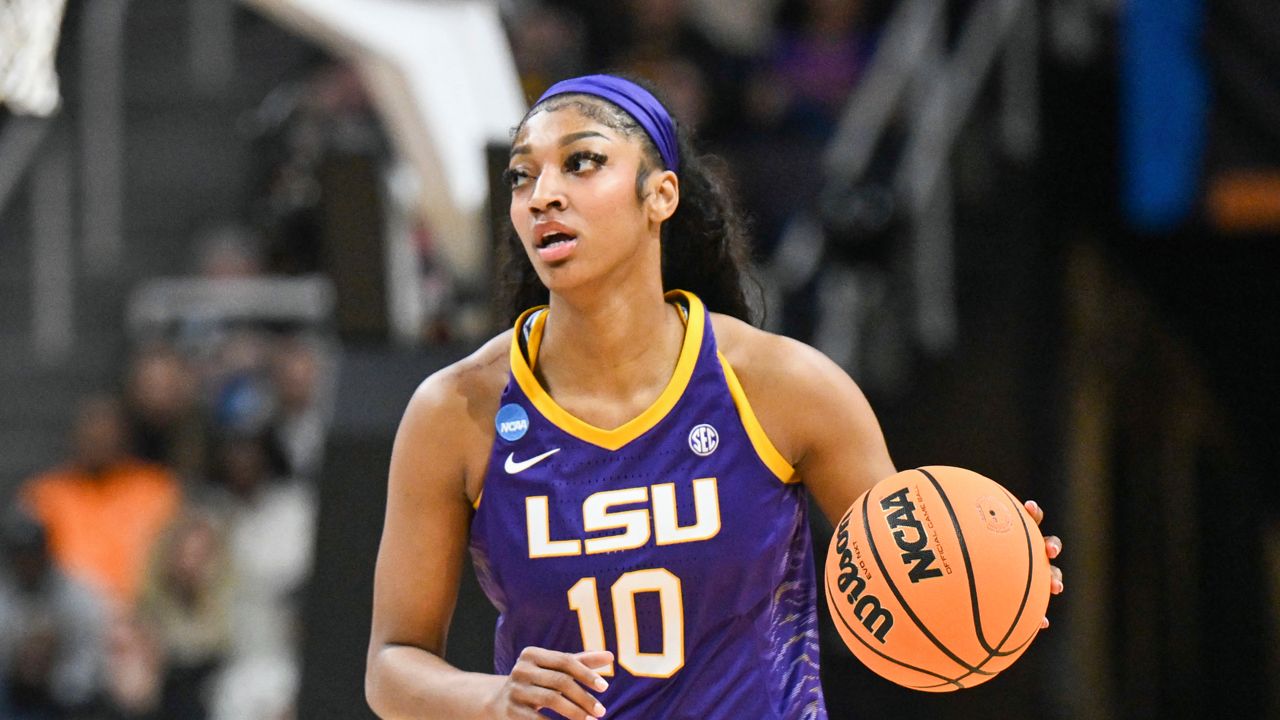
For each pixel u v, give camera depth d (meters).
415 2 9.37
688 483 5.14
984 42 16.50
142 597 14.47
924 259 16.06
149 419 16.47
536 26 17.50
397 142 9.48
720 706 5.17
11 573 14.92
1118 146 16.03
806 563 5.50
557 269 5.07
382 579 5.43
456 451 5.36
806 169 17.02
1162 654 16.73
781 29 19.19
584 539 5.14
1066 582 15.81
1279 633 17.23
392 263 9.28
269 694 14.48
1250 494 17.31
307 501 15.27
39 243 20.09
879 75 16.75
